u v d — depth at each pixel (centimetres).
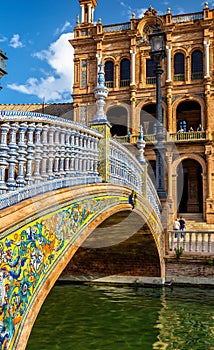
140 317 1004
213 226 2633
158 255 1322
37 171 450
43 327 924
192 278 1359
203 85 2933
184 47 3012
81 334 878
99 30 3209
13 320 359
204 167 2833
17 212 376
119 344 819
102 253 1353
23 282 381
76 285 1410
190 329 914
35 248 410
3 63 916
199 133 2870
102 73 725
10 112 393
